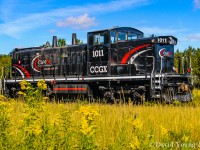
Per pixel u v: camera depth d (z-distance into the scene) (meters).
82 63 21.72
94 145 4.63
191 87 19.30
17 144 5.24
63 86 22.39
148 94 18.56
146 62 18.88
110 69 19.97
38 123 5.20
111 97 19.78
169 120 9.91
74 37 23.52
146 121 9.53
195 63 36.88
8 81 26.19
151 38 18.73
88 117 4.62
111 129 8.45
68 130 5.34
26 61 25.45
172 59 19.59
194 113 11.40
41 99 5.64
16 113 8.94
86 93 21.12
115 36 20.09
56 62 23.31
